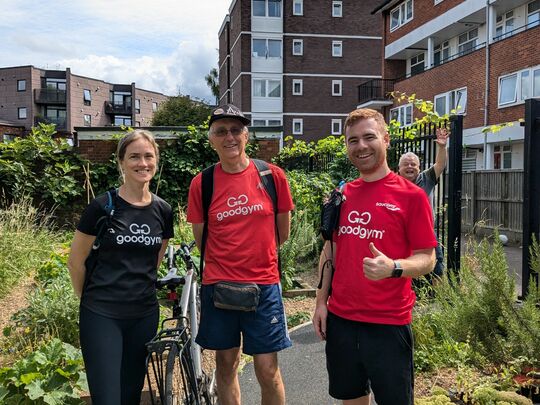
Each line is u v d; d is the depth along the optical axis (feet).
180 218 26.96
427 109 21.21
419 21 85.76
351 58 125.18
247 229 10.03
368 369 8.30
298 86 124.36
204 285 10.30
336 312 8.58
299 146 43.42
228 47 141.28
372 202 8.30
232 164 10.32
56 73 210.59
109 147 35.88
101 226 9.10
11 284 19.42
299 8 123.44
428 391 11.83
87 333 9.04
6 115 208.74
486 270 13.20
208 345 10.12
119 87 239.91
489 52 65.16
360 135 8.31
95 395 8.75
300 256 26.55
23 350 13.52
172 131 35.76
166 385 8.70
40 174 34.83
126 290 9.21
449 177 19.39
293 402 12.20
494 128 20.31
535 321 12.37
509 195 43.78
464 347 12.96
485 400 10.57
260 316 10.01
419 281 17.51
